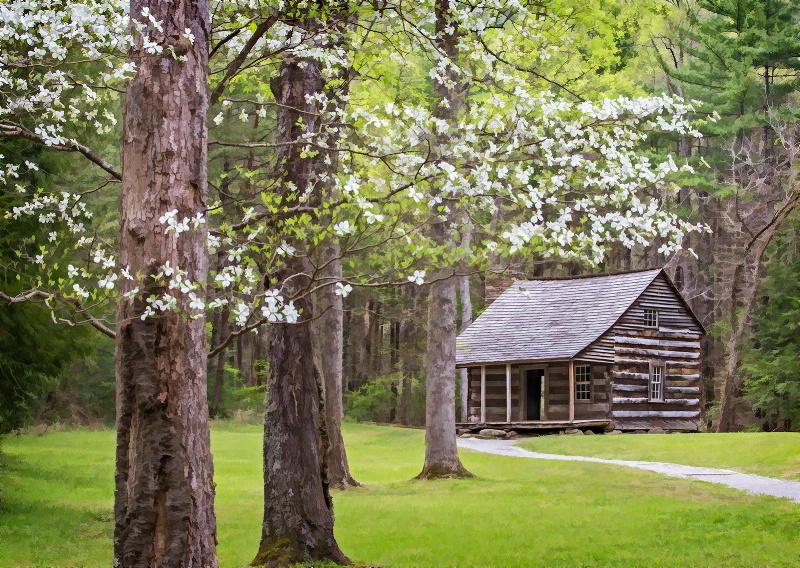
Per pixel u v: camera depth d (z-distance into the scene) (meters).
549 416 35.53
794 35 44.66
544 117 9.53
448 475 21.08
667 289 37.00
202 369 7.22
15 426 17.56
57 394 38.97
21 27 7.93
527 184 8.89
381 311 55.25
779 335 45.03
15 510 16.52
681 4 52.44
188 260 7.20
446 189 8.49
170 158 7.24
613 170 9.43
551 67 15.65
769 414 43.28
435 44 10.35
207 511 7.14
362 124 9.44
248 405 46.72
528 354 35.12
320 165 11.13
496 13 10.34
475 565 11.07
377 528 14.23
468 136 9.27
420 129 9.22
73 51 8.76
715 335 51.34
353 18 10.70
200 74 7.51
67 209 9.31
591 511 15.70
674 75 49.09
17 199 14.23
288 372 10.89
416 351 53.91
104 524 15.57
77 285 7.04
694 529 13.45
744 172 49.41
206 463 7.20
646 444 27.53
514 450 29.27
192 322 7.16
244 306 7.02
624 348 35.28
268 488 10.83
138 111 7.29
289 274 10.65
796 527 13.27
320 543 10.70
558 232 8.62
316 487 10.83
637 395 35.44
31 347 15.71
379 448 32.53
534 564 11.08
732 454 24.11
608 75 16.81
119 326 7.12
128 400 7.02
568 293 38.34
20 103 8.36
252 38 9.20
